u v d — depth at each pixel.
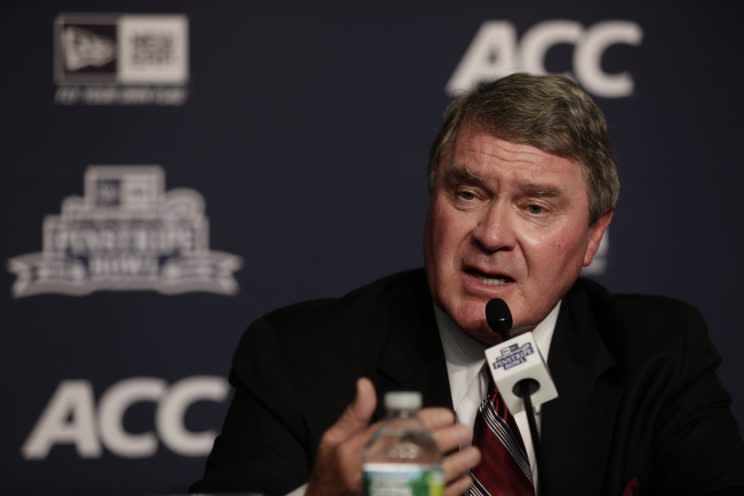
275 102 13.30
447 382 6.77
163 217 13.23
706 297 13.26
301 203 13.27
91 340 13.09
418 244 13.29
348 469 4.59
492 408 6.30
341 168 13.30
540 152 6.23
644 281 13.27
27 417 12.96
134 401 13.08
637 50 13.38
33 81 13.18
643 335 7.20
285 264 13.24
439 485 4.18
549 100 6.30
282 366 7.05
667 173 13.31
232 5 13.31
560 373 6.85
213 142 13.27
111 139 13.23
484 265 6.29
